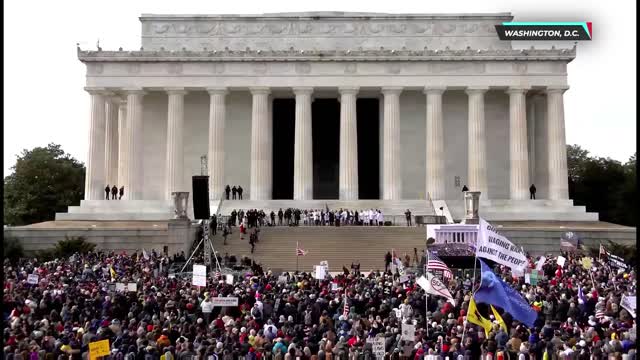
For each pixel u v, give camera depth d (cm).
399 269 5738
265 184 10625
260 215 8944
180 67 10688
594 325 3594
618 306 3922
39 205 13525
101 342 2753
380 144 11294
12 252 8088
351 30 11269
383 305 3922
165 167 11219
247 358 3061
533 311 3183
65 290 4372
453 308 3934
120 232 8469
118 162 11431
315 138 11669
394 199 10519
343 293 4391
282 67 10644
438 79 10638
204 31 11319
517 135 10656
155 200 10888
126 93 10738
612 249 7762
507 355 2988
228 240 8231
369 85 10612
